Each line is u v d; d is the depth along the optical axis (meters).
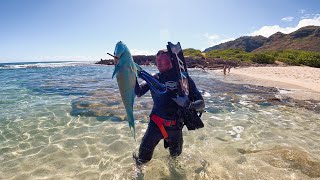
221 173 4.20
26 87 14.87
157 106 3.84
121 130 6.38
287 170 4.29
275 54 61.47
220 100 10.79
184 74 3.72
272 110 9.00
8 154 4.95
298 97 12.02
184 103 3.57
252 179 4.00
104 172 4.27
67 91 13.07
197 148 5.23
